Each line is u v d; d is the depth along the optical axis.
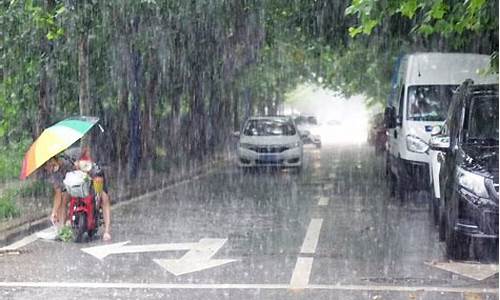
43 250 15.51
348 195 25.56
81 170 16.31
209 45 32.38
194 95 37.84
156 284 12.52
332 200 24.11
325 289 12.12
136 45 26.58
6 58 23.08
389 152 26.00
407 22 28.56
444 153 16.09
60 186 16.72
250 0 29.05
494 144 14.89
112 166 30.92
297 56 46.09
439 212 16.70
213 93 40.06
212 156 41.44
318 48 37.44
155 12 24.86
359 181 30.91
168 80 33.44
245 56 35.44
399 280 12.71
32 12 21.33
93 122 16.58
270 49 42.16
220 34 30.91
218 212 21.38
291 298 11.55
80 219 16.30
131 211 21.80
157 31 25.97
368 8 14.80
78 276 13.12
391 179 24.91
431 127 22.34
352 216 20.25
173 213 21.23
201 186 29.47
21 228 17.45
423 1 15.48
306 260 14.40
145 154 32.72
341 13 29.38
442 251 15.14
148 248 15.69
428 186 22.31
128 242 16.39
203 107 38.81
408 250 15.29
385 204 22.86
